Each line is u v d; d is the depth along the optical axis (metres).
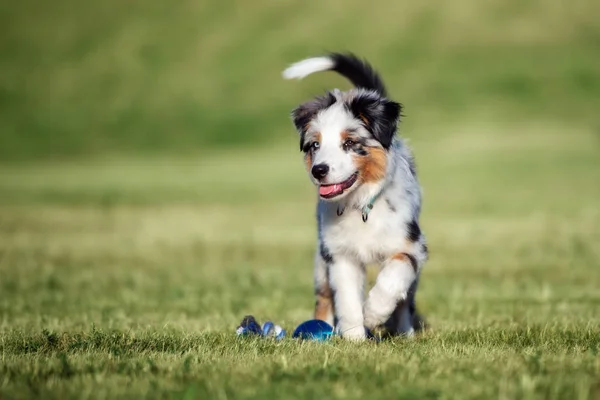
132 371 4.62
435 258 14.76
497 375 4.42
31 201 25.80
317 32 54.34
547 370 4.50
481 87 46.25
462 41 51.38
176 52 54.41
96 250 16.62
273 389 4.10
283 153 40.16
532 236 17.22
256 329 6.34
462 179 27.91
